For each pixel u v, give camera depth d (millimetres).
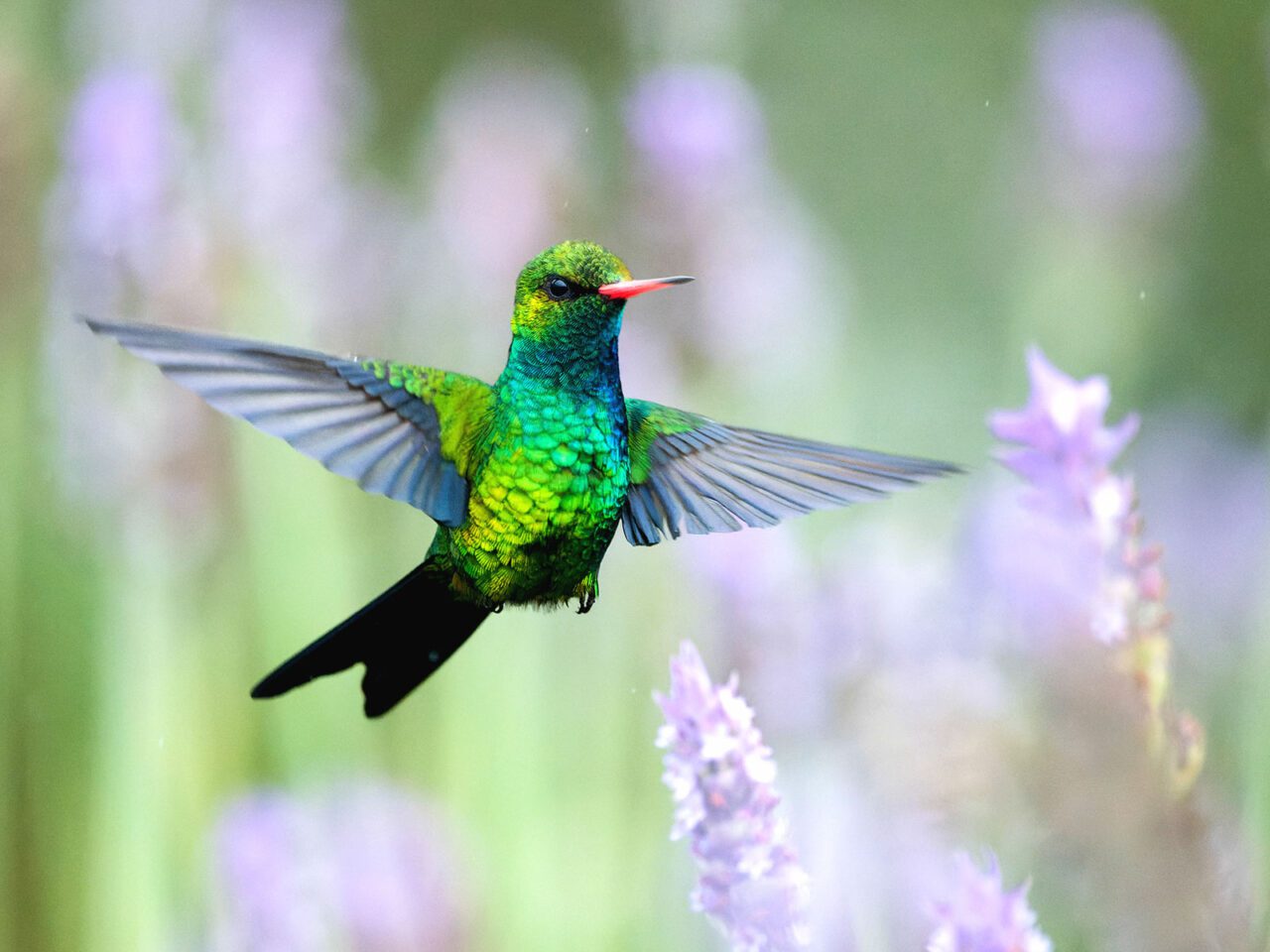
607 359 2066
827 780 2074
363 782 2160
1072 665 1968
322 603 2238
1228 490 2236
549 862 2215
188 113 2281
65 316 2242
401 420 2057
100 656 2221
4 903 2219
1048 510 1996
